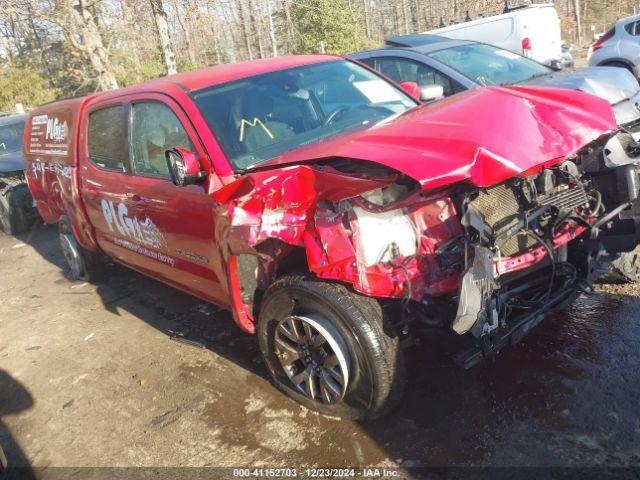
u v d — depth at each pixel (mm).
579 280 3467
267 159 3555
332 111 4105
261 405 3549
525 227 3043
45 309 5914
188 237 3828
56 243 8672
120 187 4500
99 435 3562
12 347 5102
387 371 2914
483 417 3057
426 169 2594
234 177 3385
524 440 2844
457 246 3000
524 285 3223
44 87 25250
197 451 3234
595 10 44344
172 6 15875
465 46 7199
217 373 4023
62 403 4027
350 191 2707
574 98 3400
